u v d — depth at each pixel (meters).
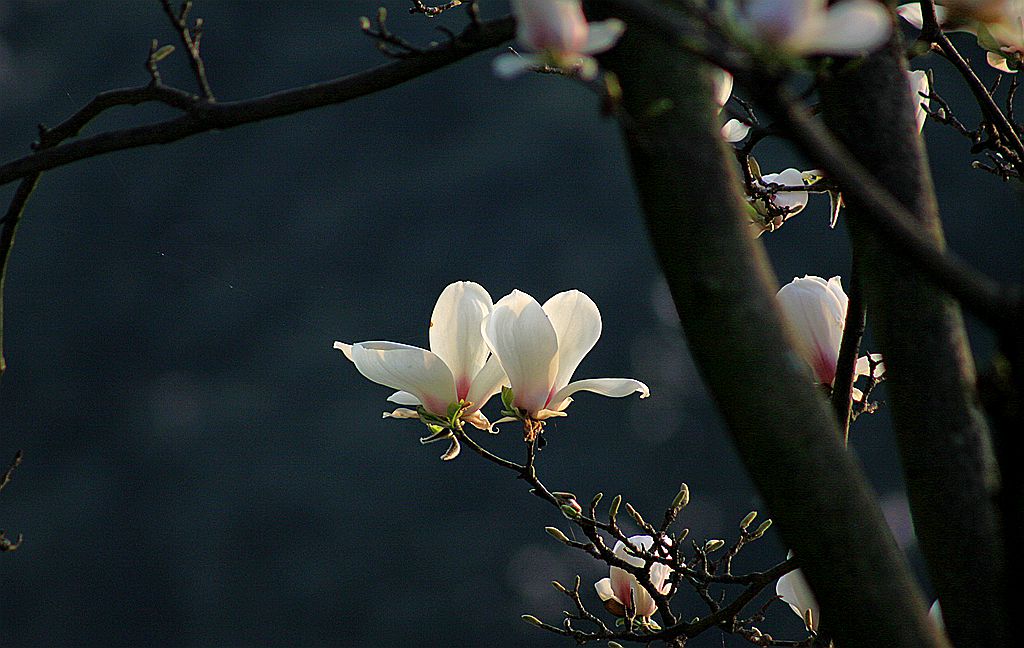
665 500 19.78
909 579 1.15
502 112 21.61
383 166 21.70
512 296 2.11
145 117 22.00
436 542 19.16
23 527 20.70
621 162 20.64
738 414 1.15
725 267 1.15
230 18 22.36
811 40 1.07
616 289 20.14
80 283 21.86
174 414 21.03
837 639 1.16
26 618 20.48
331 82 1.42
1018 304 0.97
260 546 19.61
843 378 1.86
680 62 1.19
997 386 1.02
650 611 2.32
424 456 19.53
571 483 19.48
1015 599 1.03
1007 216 17.47
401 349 2.12
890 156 1.37
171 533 19.83
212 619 19.66
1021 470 1.02
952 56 1.92
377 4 20.58
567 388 2.13
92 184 21.94
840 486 1.14
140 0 22.77
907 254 0.99
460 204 20.78
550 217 20.56
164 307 21.73
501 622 18.92
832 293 2.03
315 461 19.61
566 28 1.18
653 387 20.14
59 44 23.08
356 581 19.19
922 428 1.31
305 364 20.33
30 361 21.78
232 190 21.70
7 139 22.75
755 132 1.93
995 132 1.95
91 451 21.53
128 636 20.12
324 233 21.06
